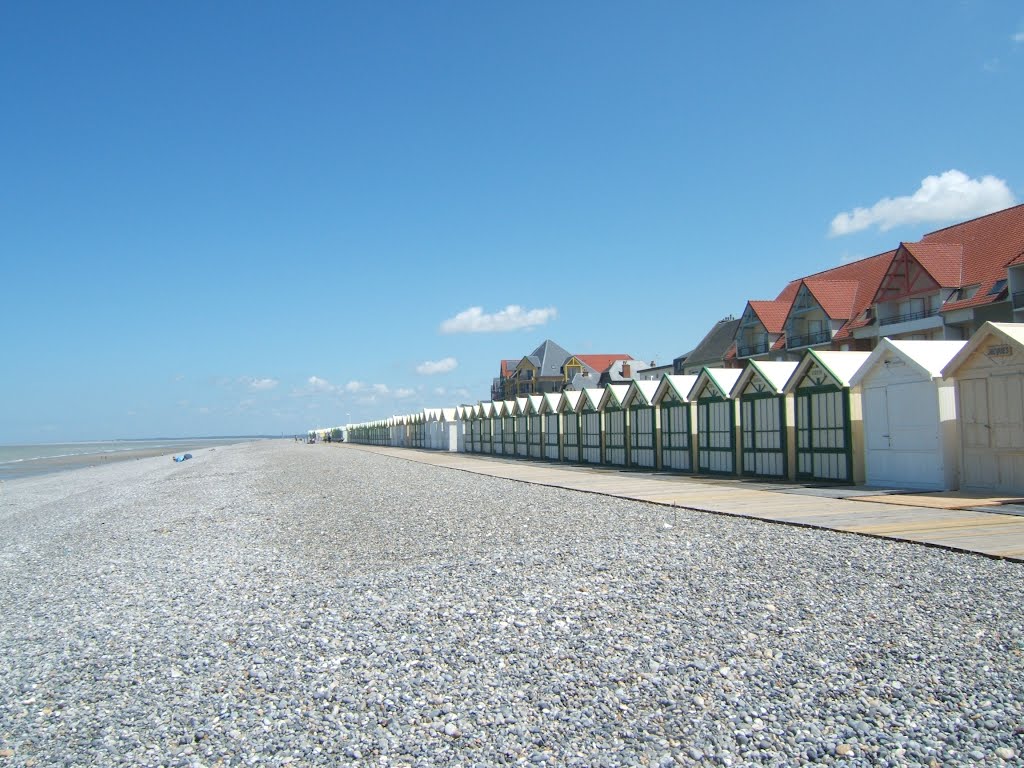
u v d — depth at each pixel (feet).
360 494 87.40
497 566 38.96
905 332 145.38
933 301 140.97
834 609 26.84
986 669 20.48
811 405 71.46
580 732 18.79
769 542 40.01
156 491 116.67
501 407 168.76
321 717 20.99
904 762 16.08
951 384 55.62
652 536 44.57
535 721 19.61
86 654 28.96
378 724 20.24
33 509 98.48
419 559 42.98
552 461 134.51
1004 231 136.56
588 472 101.60
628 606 29.32
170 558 50.47
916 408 58.03
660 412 99.66
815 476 71.00
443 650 25.79
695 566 35.40
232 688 23.88
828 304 165.07
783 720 18.48
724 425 85.15
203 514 77.20
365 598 34.30
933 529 39.65
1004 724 17.37
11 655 29.68
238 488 111.24
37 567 51.42
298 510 74.69
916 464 58.08
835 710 18.75
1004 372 51.13
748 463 81.10
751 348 191.72
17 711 23.36
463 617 29.66
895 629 24.20
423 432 257.34
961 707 18.38
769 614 26.86
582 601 30.58
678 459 95.04
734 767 16.52
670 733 18.31
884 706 18.78
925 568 31.55
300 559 46.24
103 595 39.99
